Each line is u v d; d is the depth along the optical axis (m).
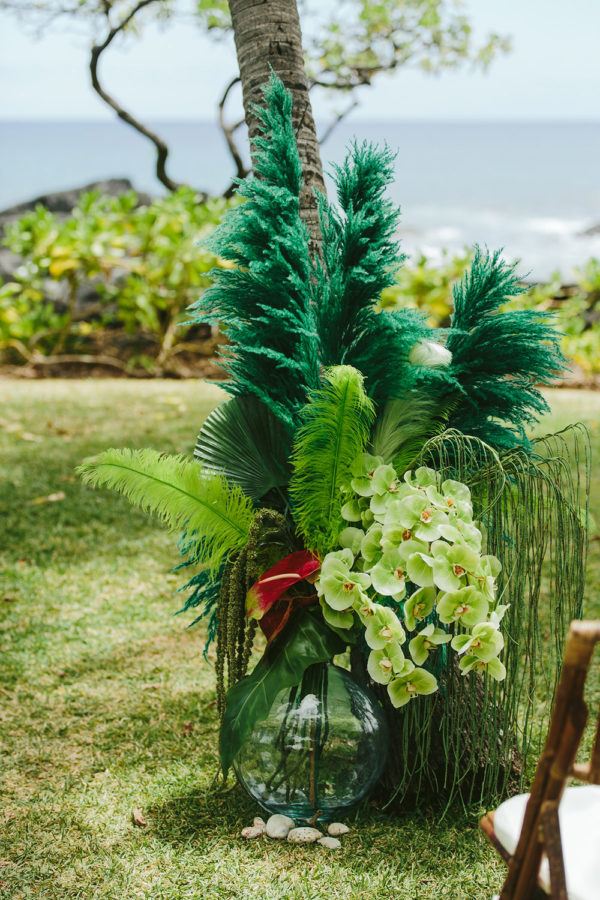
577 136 177.38
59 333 10.45
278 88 2.58
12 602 4.27
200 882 2.32
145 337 10.57
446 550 2.28
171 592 4.39
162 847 2.47
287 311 2.50
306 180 2.96
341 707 2.45
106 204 10.77
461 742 2.65
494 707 2.54
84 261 9.95
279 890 2.28
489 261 2.68
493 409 2.70
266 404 2.63
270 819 2.54
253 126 2.99
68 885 2.32
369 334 2.59
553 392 9.48
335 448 2.41
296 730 2.44
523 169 80.81
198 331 10.52
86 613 4.16
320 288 2.63
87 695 3.41
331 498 2.45
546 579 4.39
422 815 2.62
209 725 3.18
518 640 2.46
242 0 3.01
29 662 3.67
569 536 2.44
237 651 2.50
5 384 9.50
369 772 2.47
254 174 2.66
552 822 1.50
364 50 8.13
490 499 2.50
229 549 2.55
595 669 3.58
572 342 10.13
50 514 5.40
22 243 10.02
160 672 3.60
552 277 11.39
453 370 2.60
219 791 2.75
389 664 2.32
